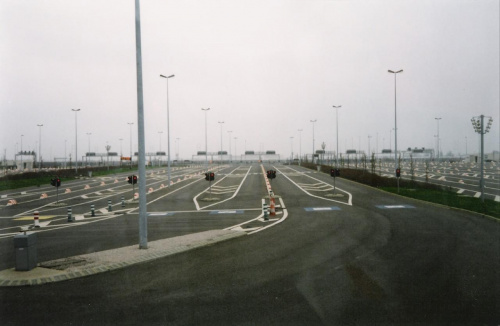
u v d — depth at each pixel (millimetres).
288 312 7230
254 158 165750
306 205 25891
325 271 9977
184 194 34969
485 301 7727
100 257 11523
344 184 42000
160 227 18344
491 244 13164
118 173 73000
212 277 9531
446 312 7191
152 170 84250
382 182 37781
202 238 14508
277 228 17188
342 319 6891
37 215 19344
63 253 12914
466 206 22906
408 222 18172
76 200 31984
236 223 19141
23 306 7738
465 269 10047
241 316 7066
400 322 6750
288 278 9375
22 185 45406
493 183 42938
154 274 9852
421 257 11359
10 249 14047
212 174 30594
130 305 7695
